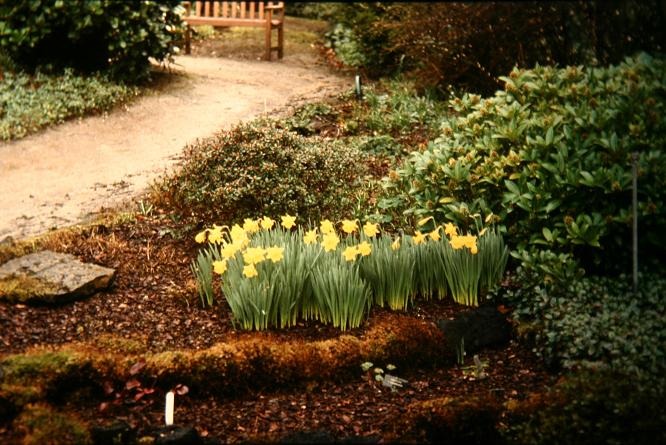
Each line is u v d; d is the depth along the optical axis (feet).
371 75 37.93
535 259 17.02
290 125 27.68
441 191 19.34
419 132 28.09
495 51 30.99
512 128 19.01
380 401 14.17
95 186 24.16
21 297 16.17
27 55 34.27
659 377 13.35
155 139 28.60
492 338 16.01
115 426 12.66
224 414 13.67
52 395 13.35
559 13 30.76
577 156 17.78
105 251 19.04
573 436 12.08
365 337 15.38
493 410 13.06
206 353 14.24
